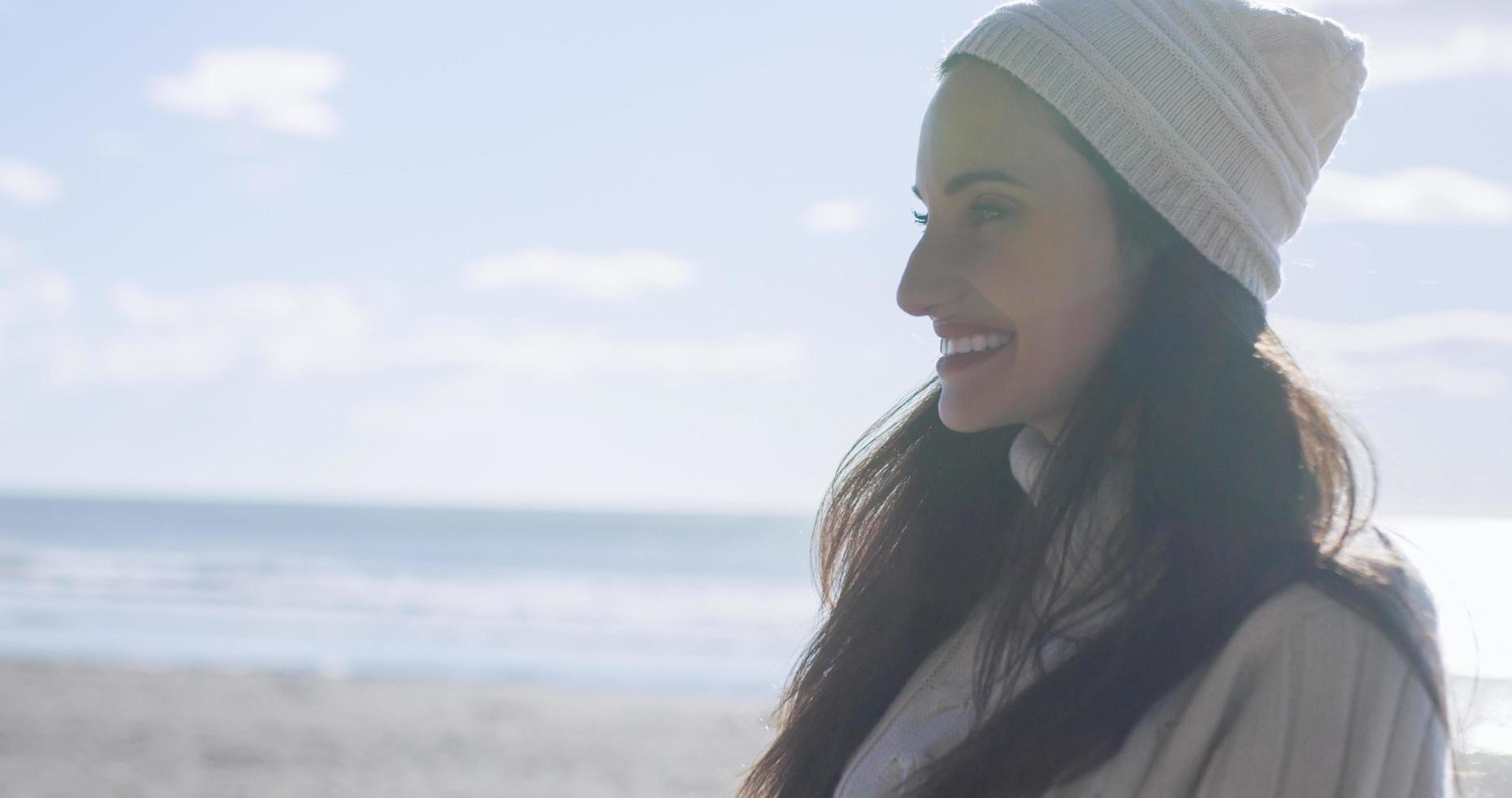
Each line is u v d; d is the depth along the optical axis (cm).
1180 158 140
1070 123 142
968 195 147
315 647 2064
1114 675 131
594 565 4288
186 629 2303
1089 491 143
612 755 1121
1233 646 127
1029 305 143
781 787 180
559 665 1886
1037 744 131
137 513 9400
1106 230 143
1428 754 120
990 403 148
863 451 191
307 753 1126
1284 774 121
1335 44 153
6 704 1365
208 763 1082
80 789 979
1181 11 147
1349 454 140
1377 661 121
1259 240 144
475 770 1064
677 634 2338
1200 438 136
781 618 2633
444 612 2709
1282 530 131
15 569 3688
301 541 5762
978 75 148
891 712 166
